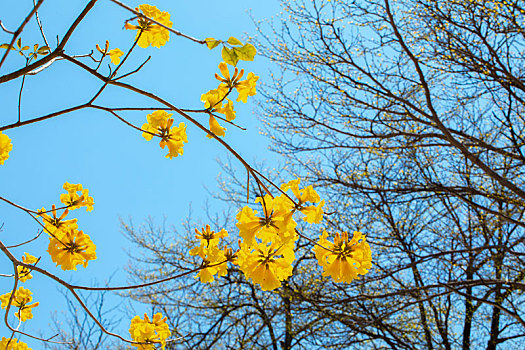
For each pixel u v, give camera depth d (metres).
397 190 7.98
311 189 1.73
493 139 7.96
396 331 8.95
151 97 1.74
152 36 1.95
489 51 6.80
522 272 7.08
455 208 8.51
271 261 1.77
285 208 1.69
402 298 8.56
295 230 1.74
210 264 2.05
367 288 8.21
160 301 10.07
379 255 8.61
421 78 6.25
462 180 8.57
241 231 1.67
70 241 2.15
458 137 7.84
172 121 2.04
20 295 2.76
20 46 1.76
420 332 8.66
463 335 9.47
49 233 2.12
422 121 7.16
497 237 8.13
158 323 2.46
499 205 7.86
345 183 8.39
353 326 7.92
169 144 2.04
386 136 7.70
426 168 8.48
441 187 7.69
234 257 2.07
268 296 10.04
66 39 1.75
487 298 8.70
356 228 8.71
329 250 1.86
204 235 2.11
